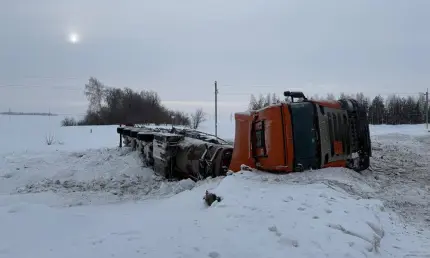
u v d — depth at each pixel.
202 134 14.32
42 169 14.86
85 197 9.87
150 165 14.54
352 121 9.96
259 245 4.89
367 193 7.81
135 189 11.25
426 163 12.55
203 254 4.62
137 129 19.59
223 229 5.42
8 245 4.92
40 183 12.55
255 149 9.36
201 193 8.34
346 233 5.26
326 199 6.55
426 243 5.48
